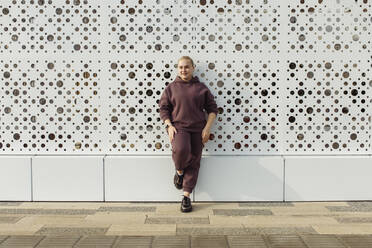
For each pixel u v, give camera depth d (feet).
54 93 11.21
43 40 11.07
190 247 7.74
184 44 11.11
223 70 11.17
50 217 9.74
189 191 10.43
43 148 11.33
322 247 7.73
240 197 11.18
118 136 11.29
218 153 11.28
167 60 11.13
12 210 10.33
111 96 11.21
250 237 8.29
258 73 11.16
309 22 11.04
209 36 11.16
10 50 11.10
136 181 11.14
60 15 11.05
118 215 9.93
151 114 11.25
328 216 9.83
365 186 11.11
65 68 11.15
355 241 8.04
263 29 11.13
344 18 11.02
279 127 11.25
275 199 11.16
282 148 11.28
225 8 11.04
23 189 11.14
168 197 11.17
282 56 11.12
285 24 11.05
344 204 10.91
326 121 11.23
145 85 11.19
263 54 11.12
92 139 11.29
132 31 11.10
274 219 9.61
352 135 11.47
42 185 11.13
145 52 11.14
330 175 11.12
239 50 11.22
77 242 8.00
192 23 11.09
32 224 9.20
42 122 11.28
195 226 9.08
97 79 11.19
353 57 11.07
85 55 11.12
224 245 7.85
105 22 11.08
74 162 11.10
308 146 11.35
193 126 10.44
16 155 11.26
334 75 11.13
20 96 11.23
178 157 10.00
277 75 11.16
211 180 11.16
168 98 10.53
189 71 10.32
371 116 11.20
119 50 11.12
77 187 11.14
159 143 11.43
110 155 11.32
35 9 11.03
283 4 11.03
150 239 8.18
